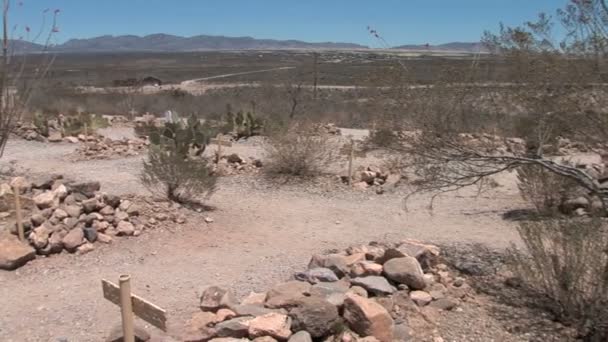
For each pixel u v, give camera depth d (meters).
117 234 6.45
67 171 10.83
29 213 7.03
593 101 4.85
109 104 30.12
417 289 4.90
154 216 7.05
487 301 4.85
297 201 8.96
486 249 6.32
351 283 4.89
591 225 4.71
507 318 4.50
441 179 6.40
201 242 6.55
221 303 4.39
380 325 4.01
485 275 5.49
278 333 3.82
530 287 4.92
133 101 28.69
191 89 53.00
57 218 6.32
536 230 4.90
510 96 5.32
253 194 9.30
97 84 50.41
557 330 4.30
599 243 4.61
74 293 5.02
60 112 23.03
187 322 4.38
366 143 12.39
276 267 5.79
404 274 4.90
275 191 9.52
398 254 5.26
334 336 4.01
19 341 4.12
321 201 8.98
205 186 8.06
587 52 4.78
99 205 6.76
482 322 4.42
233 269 5.70
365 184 9.82
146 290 5.10
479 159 5.68
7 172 10.39
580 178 5.53
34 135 14.62
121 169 11.05
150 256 6.02
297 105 20.95
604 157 5.69
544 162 5.53
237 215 7.86
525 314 4.57
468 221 7.68
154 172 7.91
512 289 5.10
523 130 5.88
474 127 5.69
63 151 13.31
